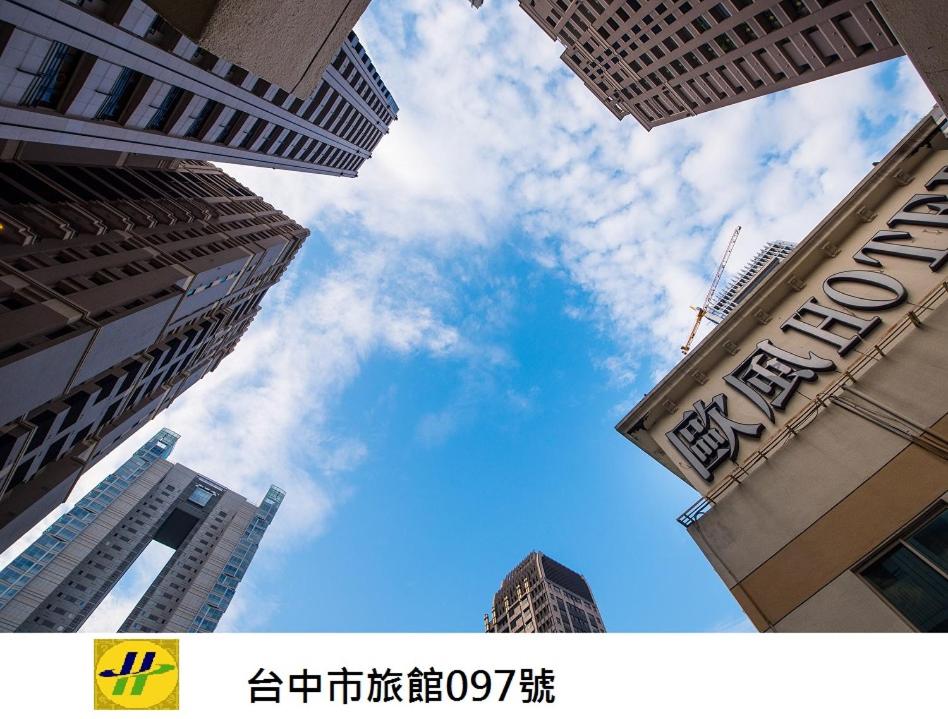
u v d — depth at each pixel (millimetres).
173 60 28953
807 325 15305
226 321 59188
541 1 58688
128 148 32562
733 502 13227
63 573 106688
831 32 34750
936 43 5426
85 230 36719
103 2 23016
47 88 23875
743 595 11594
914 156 16250
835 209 17000
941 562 9352
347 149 74438
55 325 27406
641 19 48219
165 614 116875
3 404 25297
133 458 146250
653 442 18250
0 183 33062
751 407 15094
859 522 10703
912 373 11633
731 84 47531
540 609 104688
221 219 59750
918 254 13789
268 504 161125
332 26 4945
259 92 40281
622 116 71125
